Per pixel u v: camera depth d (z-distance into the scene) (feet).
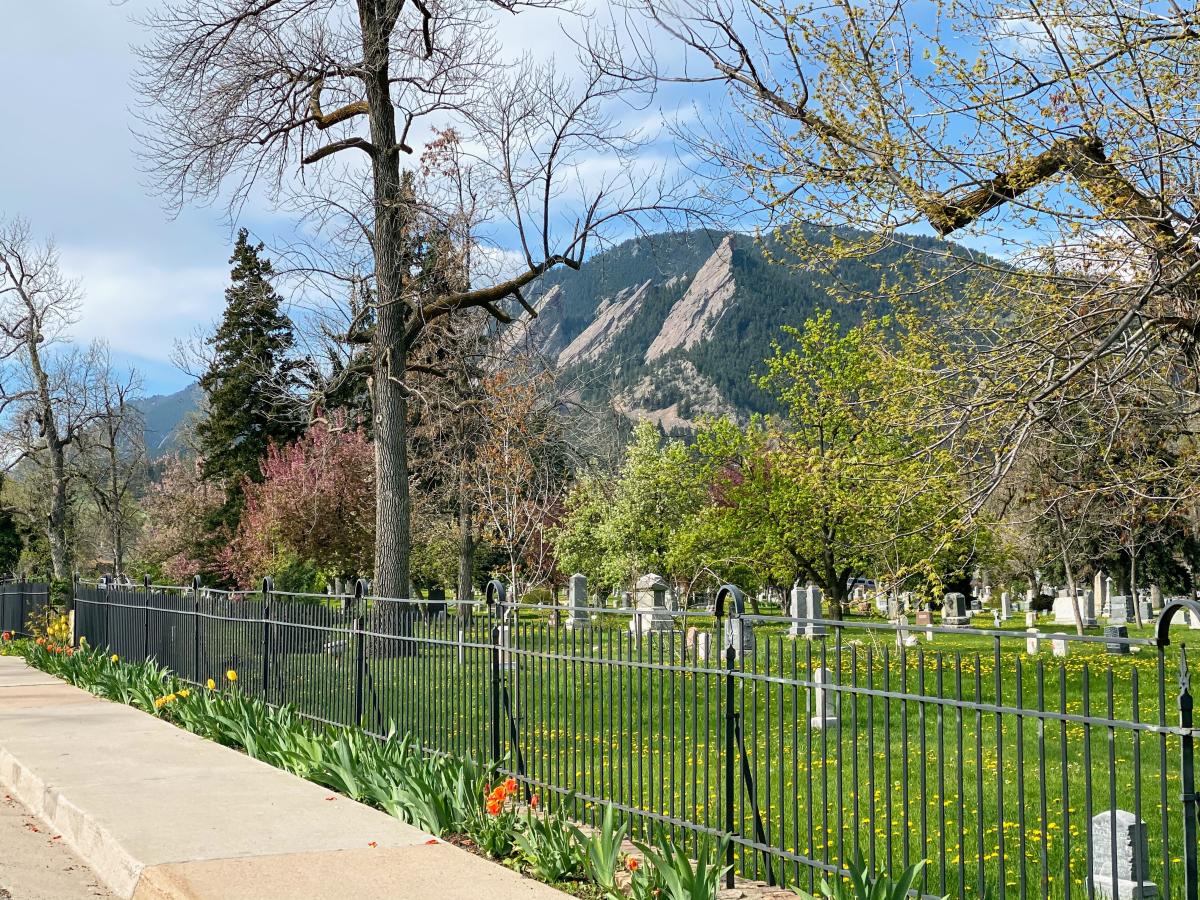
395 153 74.64
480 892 18.16
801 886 20.33
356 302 78.28
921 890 16.79
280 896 17.80
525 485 87.76
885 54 38.83
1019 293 39.99
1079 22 36.27
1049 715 15.39
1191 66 35.83
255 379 159.63
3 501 170.09
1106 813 20.86
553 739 29.94
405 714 32.45
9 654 74.69
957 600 132.77
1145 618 155.53
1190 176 36.60
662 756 22.85
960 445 39.06
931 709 43.34
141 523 202.28
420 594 137.80
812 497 81.82
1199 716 39.19
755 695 21.04
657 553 148.15
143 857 20.18
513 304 89.30
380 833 22.29
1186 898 13.89
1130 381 37.73
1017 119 36.14
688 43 40.93
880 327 44.14
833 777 32.19
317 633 37.96
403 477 74.33
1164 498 41.32
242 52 72.08
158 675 46.85
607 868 19.27
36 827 25.34
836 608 91.40
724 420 100.17
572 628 25.68
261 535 124.88
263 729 33.86
